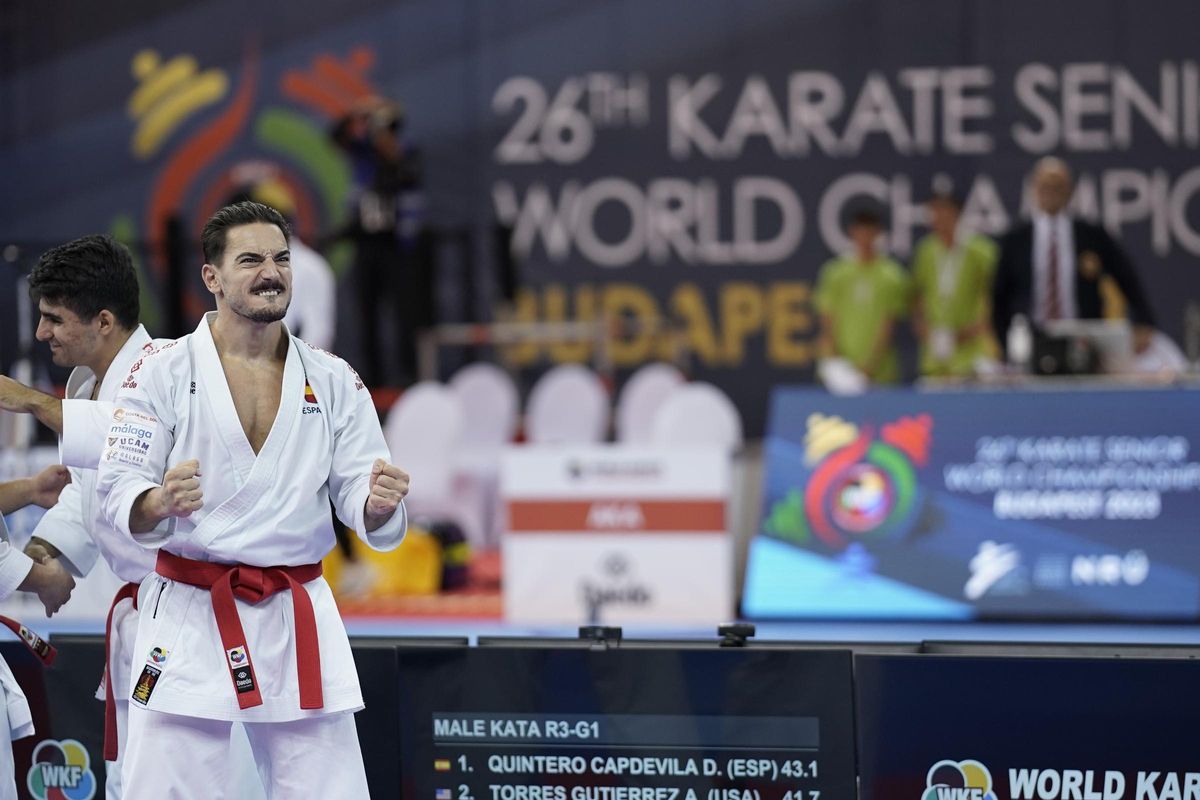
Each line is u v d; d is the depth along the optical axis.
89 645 14.84
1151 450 26.83
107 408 12.98
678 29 49.16
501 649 14.18
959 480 27.14
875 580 27.00
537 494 27.94
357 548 30.67
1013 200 48.25
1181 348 47.84
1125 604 26.47
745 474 30.31
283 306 12.30
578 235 49.28
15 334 25.86
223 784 12.43
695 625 27.27
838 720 13.68
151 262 42.03
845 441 27.56
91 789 14.87
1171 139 47.88
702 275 49.06
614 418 45.16
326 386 12.71
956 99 48.41
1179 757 13.28
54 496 13.54
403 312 42.91
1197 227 47.84
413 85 49.72
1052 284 36.81
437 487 33.84
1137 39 47.91
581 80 49.34
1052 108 48.19
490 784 14.20
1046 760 13.44
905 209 48.62
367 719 14.41
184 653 12.12
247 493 12.15
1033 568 26.77
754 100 48.97
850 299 44.25
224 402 12.24
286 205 43.94
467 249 46.62
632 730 14.00
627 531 27.67
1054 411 27.19
